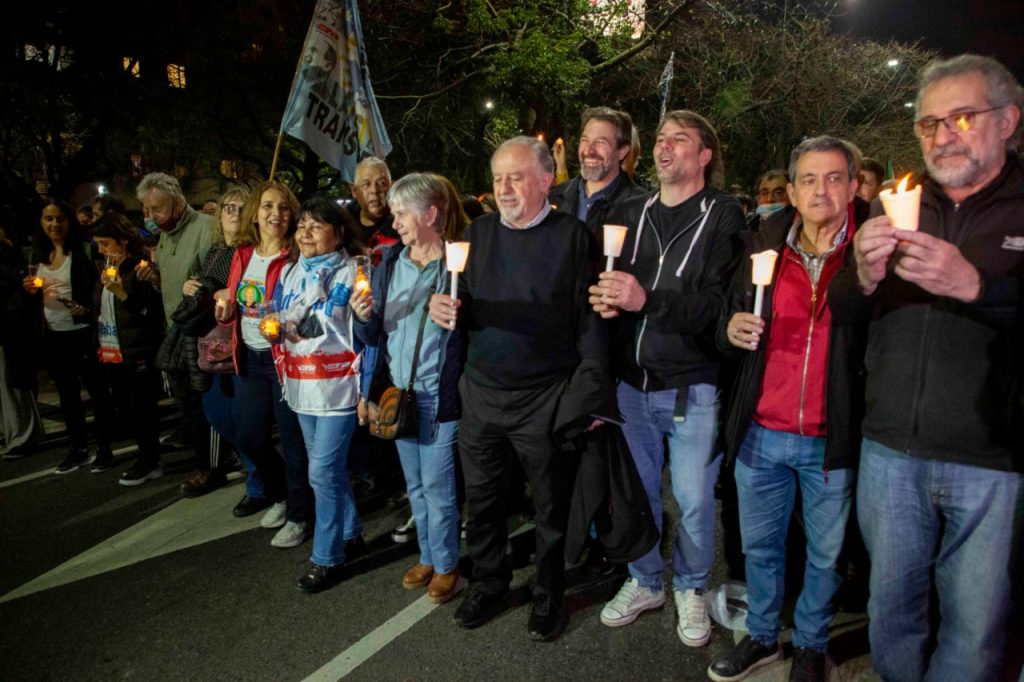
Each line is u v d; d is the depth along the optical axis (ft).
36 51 33.63
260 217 12.16
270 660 9.67
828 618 8.53
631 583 10.53
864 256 5.94
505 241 9.38
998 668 6.52
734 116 64.49
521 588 11.37
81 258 16.71
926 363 6.46
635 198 10.19
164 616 10.77
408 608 10.84
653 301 8.52
